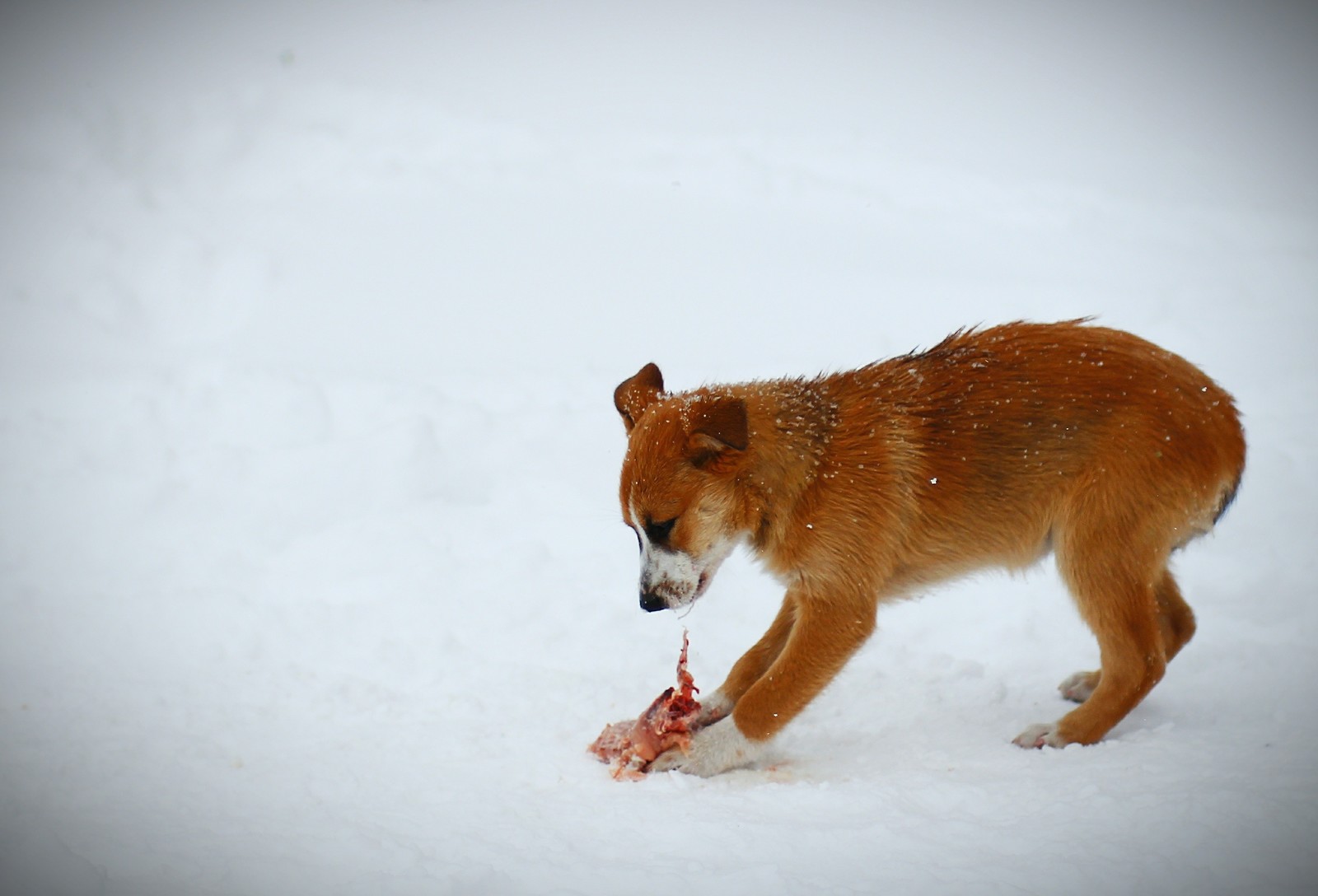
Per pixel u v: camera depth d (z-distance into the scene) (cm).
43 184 2622
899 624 1091
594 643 1033
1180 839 634
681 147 3203
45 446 1470
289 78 3491
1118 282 2272
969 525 841
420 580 1155
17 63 3481
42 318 1989
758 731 792
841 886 595
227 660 968
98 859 621
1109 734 821
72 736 792
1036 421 824
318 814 686
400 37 4422
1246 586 1115
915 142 3456
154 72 3466
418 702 893
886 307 2120
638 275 2312
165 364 1820
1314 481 1335
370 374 1786
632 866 620
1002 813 687
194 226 2441
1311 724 818
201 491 1355
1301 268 2397
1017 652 1030
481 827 671
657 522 801
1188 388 830
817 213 2733
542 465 1481
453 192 2761
